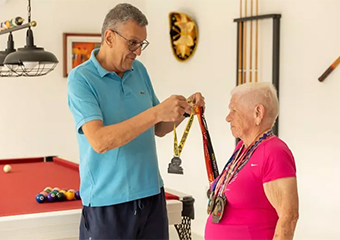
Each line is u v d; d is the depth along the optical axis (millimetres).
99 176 2039
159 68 5512
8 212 2369
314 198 3596
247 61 4141
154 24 5562
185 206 2590
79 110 1940
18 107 5289
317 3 3510
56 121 5453
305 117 3641
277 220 1851
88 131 1893
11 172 3605
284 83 3811
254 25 4055
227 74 4418
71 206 2496
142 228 2107
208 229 1964
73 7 5473
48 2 5363
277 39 3805
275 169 1762
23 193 2842
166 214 2219
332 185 3447
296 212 1741
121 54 2031
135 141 2080
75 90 1974
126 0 5680
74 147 5547
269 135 1875
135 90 2146
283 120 3830
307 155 3641
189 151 5035
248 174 1826
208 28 4648
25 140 5336
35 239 2260
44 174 3514
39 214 2291
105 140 1846
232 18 4324
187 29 4891
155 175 2139
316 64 3539
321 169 3529
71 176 3434
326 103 3465
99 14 5586
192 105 2203
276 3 3852
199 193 4887
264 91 1894
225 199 1896
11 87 5242
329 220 3480
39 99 5367
